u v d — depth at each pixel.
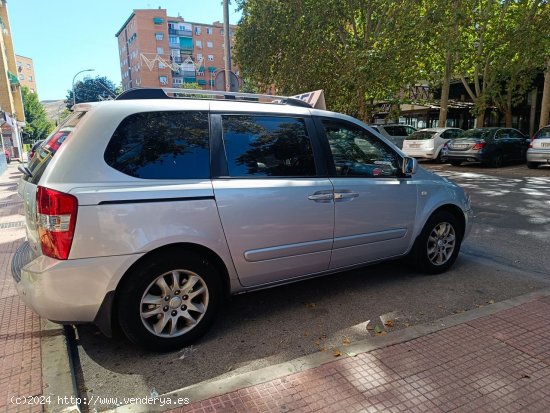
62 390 2.56
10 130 34.88
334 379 2.65
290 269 3.59
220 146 3.28
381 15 13.65
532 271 4.78
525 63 17.47
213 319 3.29
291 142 3.63
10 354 3.03
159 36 84.31
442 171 14.53
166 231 2.93
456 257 4.86
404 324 3.53
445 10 12.52
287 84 15.38
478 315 3.51
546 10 16.19
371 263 4.23
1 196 12.12
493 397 2.47
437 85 20.59
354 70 12.40
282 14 14.29
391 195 4.13
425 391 2.53
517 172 13.78
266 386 2.58
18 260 3.16
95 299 2.80
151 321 3.07
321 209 3.64
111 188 2.80
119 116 2.96
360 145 4.09
